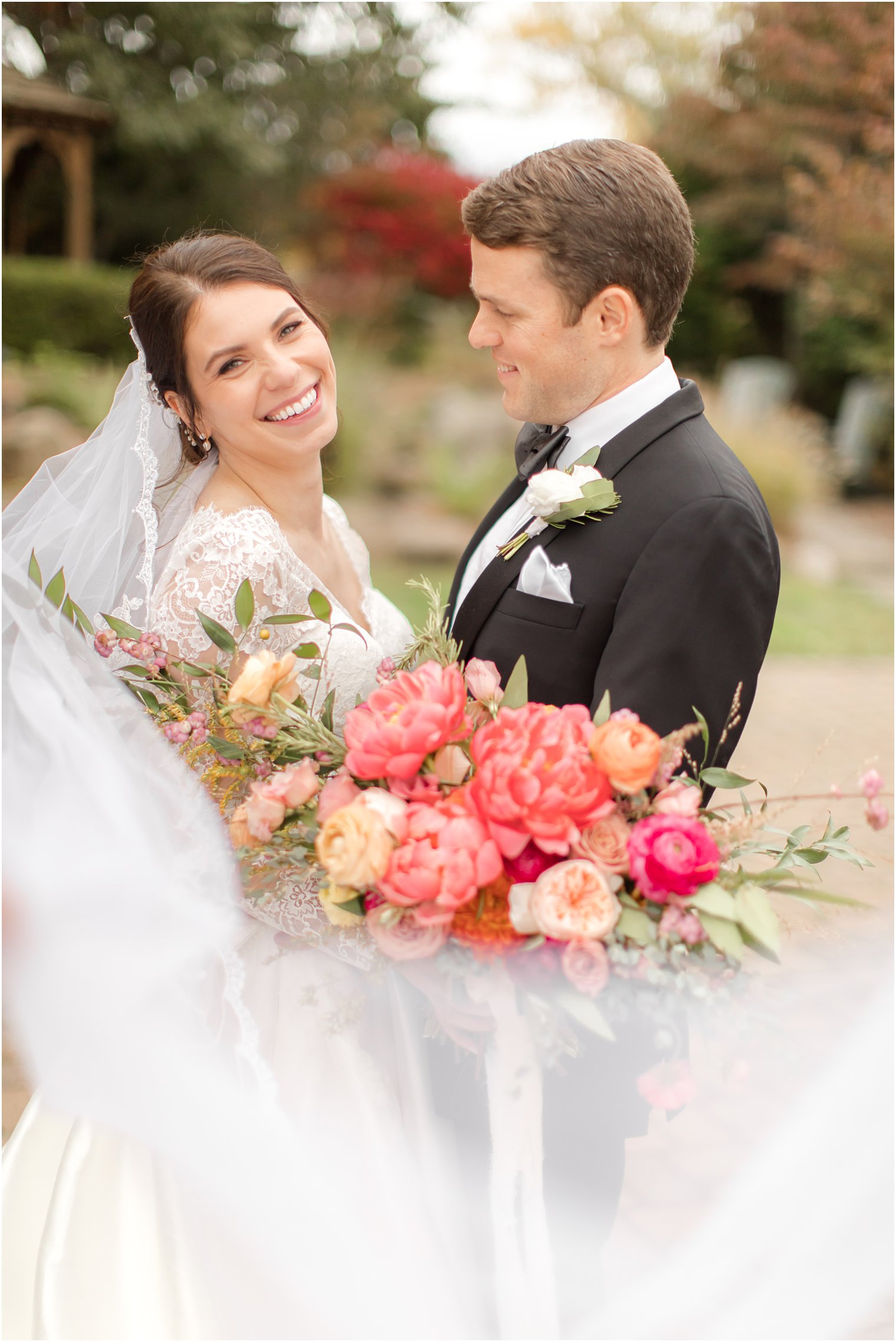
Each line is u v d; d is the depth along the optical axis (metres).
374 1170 1.40
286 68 13.34
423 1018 1.41
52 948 1.30
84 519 1.69
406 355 13.01
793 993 1.25
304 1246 1.35
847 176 9.63
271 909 1.52
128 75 12.12
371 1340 1.33
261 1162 1.36
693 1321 1.33
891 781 4.37
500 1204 1.34
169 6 11.88
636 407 1.61
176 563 1.63
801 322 11.74
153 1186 1.44
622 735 1.14
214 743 1.39
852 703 5.59
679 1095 1.21
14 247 12.31
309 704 1.67
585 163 1.50
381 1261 1.35
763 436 9.12
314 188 13.64
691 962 1.20
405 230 13.25
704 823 1.28
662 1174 1.42
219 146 12.62
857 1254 1.33
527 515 1.71
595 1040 1.23
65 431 8.48
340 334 12.62
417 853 1.12
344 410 9.57
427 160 13.77
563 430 1.68
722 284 12.47
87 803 1.32
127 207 13.35
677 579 1.46
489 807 1.13
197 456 1.85
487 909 1.21
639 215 1.50
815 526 9.30
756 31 10.42
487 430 10.15
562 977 1.19
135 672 1.50
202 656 1.59
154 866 1.33
